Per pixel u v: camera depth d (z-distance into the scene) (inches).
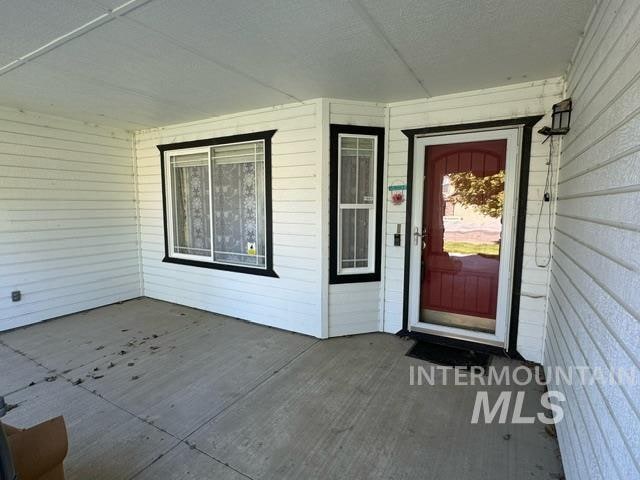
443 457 79.0
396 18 78.9
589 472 57.1
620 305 46.4
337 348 137.5
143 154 200.4
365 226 150.9
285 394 104.7
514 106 120.7
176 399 102.2
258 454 80.2
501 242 128.7
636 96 45.6
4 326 155.3
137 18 78.7
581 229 74.6
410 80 117.0
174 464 77.3
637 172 43.3
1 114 151.2
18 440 51.1
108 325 163.5
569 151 97.3
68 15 77.2
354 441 84.4
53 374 117.2
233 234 173.0
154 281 205.6
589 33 78.4
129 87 125.9
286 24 81.5
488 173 129.5
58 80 118.3
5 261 155.2
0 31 84.3
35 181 163.2
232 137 164.1
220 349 136.8
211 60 101.8
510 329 127.5
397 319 150.0
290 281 154.8
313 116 141.5
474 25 81.7
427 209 142.3
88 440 85.0
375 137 144.5
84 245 183.2
